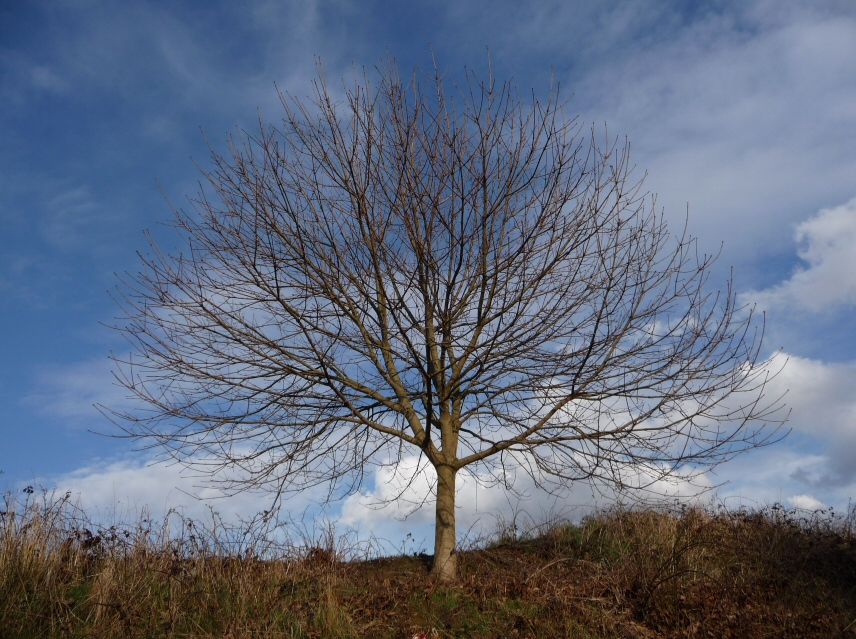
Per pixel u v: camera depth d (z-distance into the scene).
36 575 6.04
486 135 7.17
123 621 5.55
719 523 9.09
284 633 5.43
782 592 6.89
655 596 6.35
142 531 7.01
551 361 7.16
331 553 7.17
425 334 7.42
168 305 7.11
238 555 6.83
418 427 7.52
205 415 7.01
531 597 6.39
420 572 7.45
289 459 7.12
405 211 6.98
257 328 7.41
